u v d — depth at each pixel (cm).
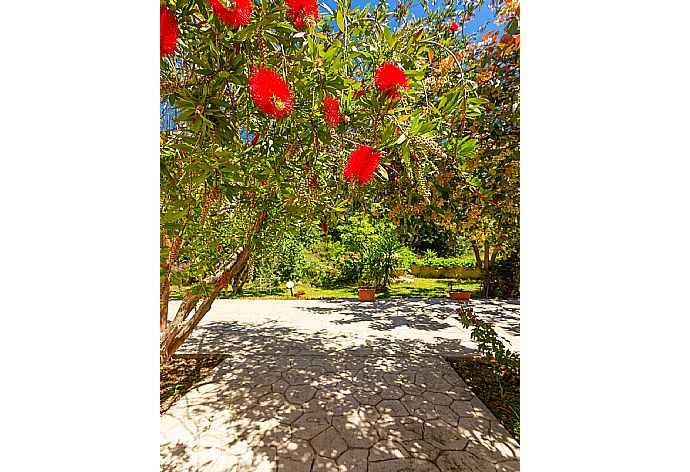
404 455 215
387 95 73
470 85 81
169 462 208
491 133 163
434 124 73
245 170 84
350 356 387
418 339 450
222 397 289
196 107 59
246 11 57
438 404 277
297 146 82
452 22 151
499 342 287
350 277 928
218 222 128
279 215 130
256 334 474
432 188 132
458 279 1065
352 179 78
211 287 182
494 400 284
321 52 71
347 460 211
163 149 77
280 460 210
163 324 242
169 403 278
